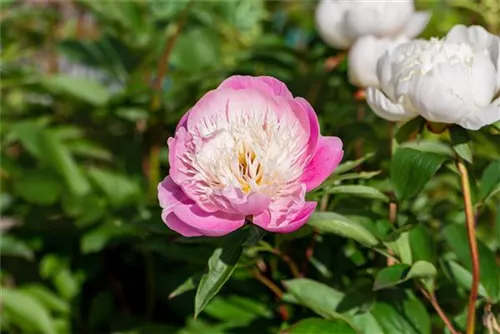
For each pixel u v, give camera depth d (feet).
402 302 3.13
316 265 3.44
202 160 2.74
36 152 4.34
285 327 3.09
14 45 4.68
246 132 2.77
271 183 2.72
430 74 2.83
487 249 3.17
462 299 3.30
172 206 2.74
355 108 3.85
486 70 2.80
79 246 4.45
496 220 3.19
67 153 4.41
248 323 3.46
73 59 4.79
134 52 4.85
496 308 3.13
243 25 5.30
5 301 4.22
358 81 3.33
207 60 4.84
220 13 5.20
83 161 5.32
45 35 5.30
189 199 2.77
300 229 2.91
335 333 2.92
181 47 4.78
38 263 4.68
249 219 2.72
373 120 3.92
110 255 4.59
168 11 4.83
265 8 6.10
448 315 3.42
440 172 3.74
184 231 2.72
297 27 5.83
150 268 4.19
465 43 2.97
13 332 4.40
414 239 3.14
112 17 4.78
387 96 2.97
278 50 4.57
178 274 4.12
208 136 2.76
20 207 4.50
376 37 3.38
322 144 2.76
